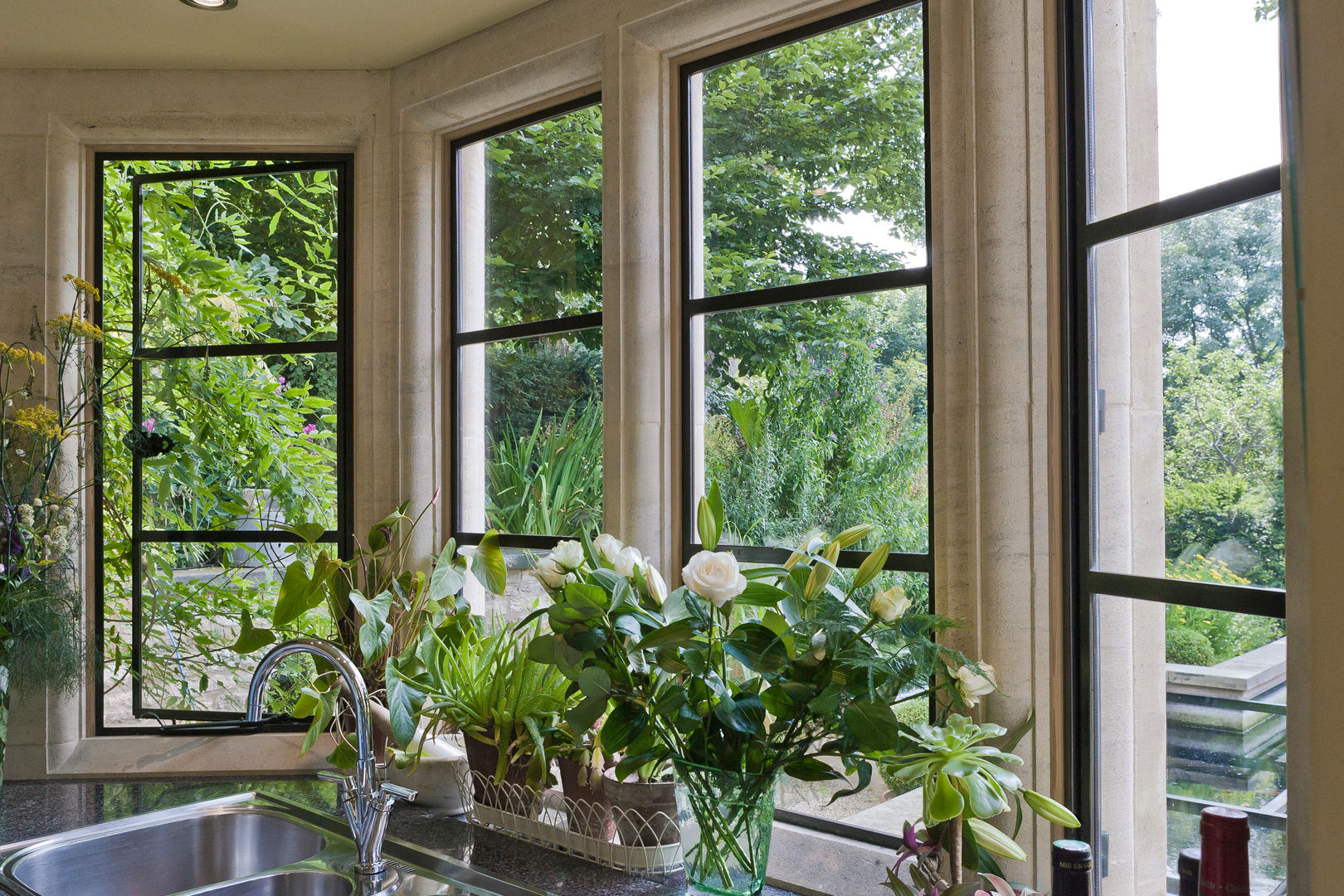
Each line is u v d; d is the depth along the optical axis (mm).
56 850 2059
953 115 1773
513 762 2029
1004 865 1624
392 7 2404
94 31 2504
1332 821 240
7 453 2594
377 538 2486
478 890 1795
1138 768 1475
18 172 2680
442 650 2193
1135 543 1487
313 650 1855
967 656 1710
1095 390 1585
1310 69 247
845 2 2008
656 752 1679
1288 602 256
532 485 2537
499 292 2623
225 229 2807
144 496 2766
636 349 2254
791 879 1913
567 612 1687
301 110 2727
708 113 2242
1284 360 257
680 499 2256
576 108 2482
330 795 2393
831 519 2000
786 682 1548
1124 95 1521
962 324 1752
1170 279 1420
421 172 2691
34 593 2416
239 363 2791
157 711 2734
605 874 1819
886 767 1500
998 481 1673
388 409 2693
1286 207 256
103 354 2768
